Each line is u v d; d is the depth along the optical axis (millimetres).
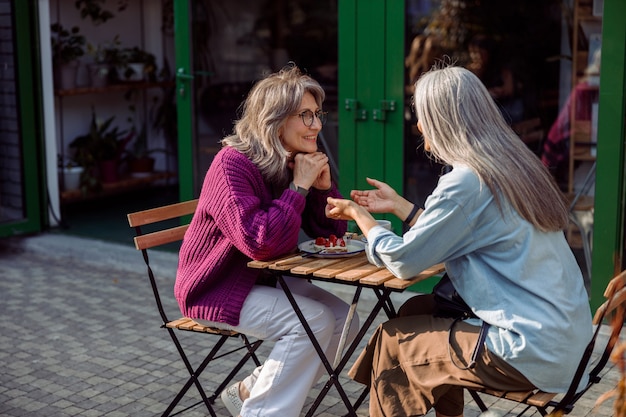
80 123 8250
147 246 3598
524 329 2711
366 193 3250
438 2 5164
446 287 2963
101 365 4461
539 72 5125
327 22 6375
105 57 8062
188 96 6156
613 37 4410
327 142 5723
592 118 4926
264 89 3264
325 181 3393
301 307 3232
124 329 5016
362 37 5309
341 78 5414
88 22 8086
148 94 8734
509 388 2805
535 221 2760
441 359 2857
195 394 4070
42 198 7031
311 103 3268
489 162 2764
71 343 4789
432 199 2789
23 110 6797
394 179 5320
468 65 5277
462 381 2818
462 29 5227
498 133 2836
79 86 7789
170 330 3561
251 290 3307
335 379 3172
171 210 3719
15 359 4559
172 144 8719
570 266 2865
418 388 2922
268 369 3248
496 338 2754
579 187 4953
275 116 3213
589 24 4898
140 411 3895
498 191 2752
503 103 5273
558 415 2422
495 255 2791
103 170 8047
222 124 6352
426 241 2785
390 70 5234
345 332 3174
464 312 2900
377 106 5309
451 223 2762
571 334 2766
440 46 5234
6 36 6750
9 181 6840
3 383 4238
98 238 6824
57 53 7688
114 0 8266
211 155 6305
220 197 3168
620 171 4508
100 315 5266
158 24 8422
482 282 2795
